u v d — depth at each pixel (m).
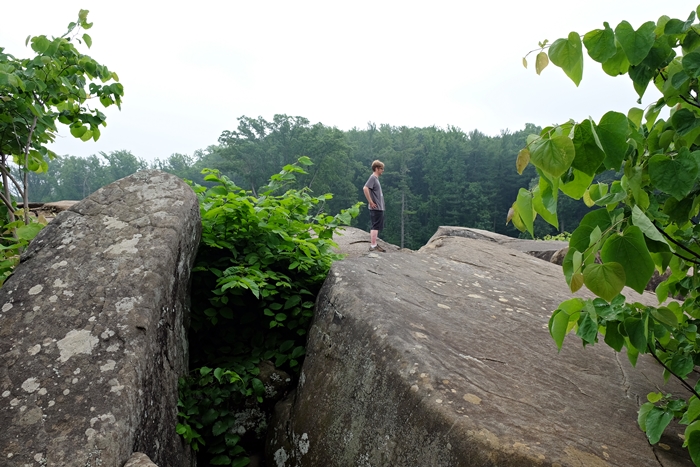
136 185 2.71
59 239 2.32
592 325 1.60
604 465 1.59
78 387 1.69
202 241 3.24
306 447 2.32
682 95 1.42
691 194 1.44
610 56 1.36
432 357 2.15
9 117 3.00
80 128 3.53
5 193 3.09
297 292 3.29
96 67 3.29
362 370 2.27
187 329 2.74
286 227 3.56
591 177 1.25
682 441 1.83
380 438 2.00
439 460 1.73
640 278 1.23
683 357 1.64
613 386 2.21
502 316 2.88
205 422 2.45
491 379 2.07
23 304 1.99
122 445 1.59
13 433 1.54
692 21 1.34
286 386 2.86
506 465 1.58
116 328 1.91
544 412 1.88
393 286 3.02
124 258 2.21
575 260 1.26
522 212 1.38
